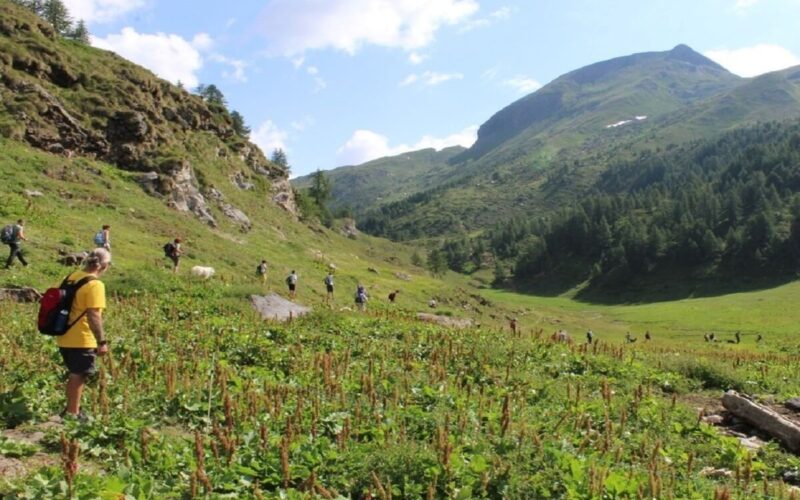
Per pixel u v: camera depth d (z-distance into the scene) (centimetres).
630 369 1841
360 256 10181
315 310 2291
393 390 1185
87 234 3759
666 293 17812
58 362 1143
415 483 735
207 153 8262
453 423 969
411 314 3862
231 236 6331
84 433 798
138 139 6419
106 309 1752
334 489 701
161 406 964
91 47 8100
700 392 1753
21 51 6144
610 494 735
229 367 1252
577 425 1098
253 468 744
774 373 2180
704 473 960
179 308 2059
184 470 721
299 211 10788
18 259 2712
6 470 668
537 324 9288
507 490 735
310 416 955
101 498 590
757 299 14250
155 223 4966
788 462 1053
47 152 5378
